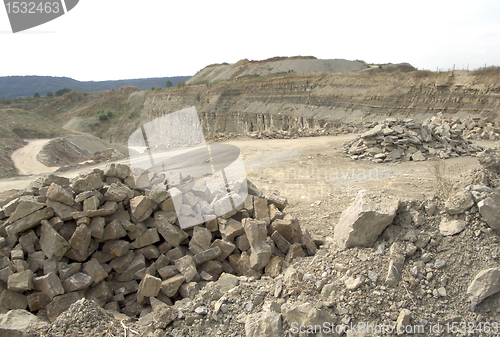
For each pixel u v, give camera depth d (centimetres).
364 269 390
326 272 405
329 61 10750
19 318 344
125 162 1923
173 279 434
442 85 3025
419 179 1041
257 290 392
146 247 482
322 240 595
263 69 11025
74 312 353
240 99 5925
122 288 448
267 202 620
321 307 345
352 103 3841
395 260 393
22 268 397
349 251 434
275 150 1588
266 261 478
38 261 420
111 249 457
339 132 2116
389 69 8038
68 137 4047
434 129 1486
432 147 1420
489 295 347
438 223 433
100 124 10569
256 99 5556
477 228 407
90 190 475
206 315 361
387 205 446
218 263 486
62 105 12950
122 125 9962
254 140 1959
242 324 347
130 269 455
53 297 390
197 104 6831
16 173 2673
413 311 344
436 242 409
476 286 354
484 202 406
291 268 410
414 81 3303
